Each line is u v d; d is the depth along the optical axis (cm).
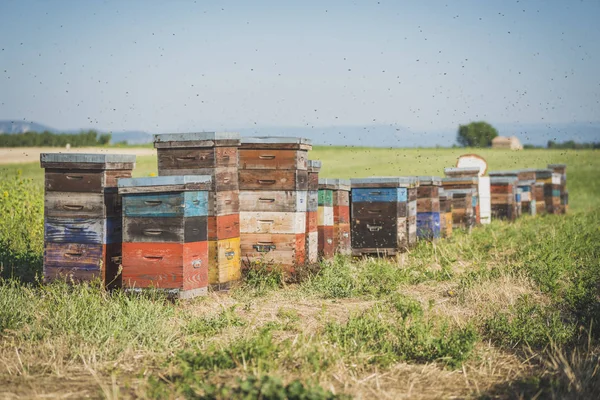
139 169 4431
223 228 987
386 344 689
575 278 1055
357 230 1395
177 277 877
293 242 1084
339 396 523
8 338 728
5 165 4366
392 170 5075
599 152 7531
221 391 514
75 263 924
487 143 12669
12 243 1252
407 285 1098
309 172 1160
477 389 584
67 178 922
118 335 716
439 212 1628
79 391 570
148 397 546
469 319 831
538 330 747
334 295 995
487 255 1434
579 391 565
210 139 967
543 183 2686
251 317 834
